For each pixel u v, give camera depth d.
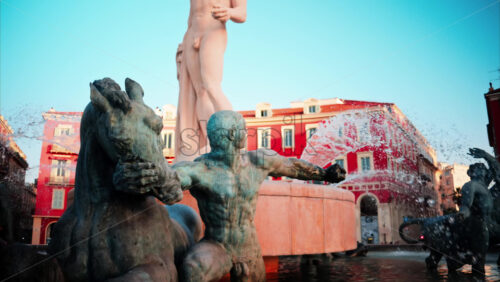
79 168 1.96
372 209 31.42
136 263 1.81
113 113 1.55
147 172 1.50
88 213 1.86
